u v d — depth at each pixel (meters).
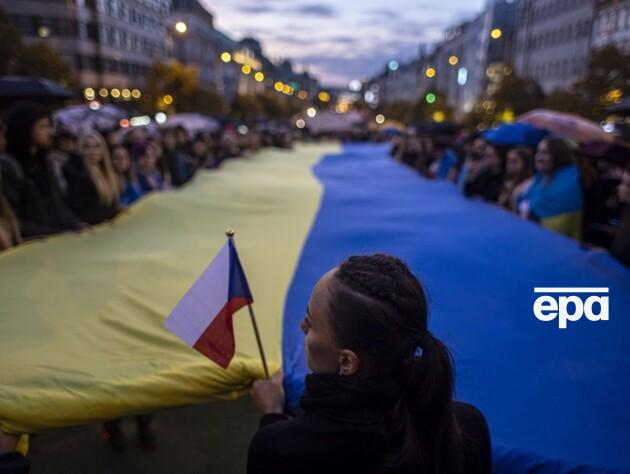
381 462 1.05
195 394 1.94
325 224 4.31
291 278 3.04
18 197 3.53
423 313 1.08
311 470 1.06
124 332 2.26
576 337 2.28
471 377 1.99
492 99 36.78
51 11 46.69
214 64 91.38
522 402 1.84
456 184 7.16
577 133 6.25
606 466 1.54
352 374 1.06
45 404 1.81
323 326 1.07
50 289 2.67
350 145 18.28
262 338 2.28
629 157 4.29
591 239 4.43
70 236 3.59
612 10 36.88
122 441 2.83
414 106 68.88
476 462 1.22
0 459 1.70
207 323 1.66
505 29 60.59
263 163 9.44
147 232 3.90
